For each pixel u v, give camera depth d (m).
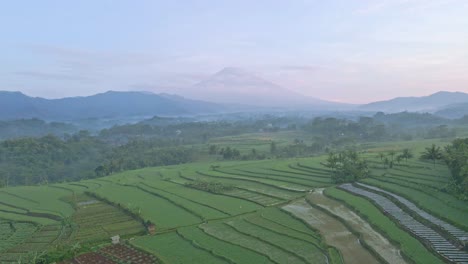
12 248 60.84
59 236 66.38
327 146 192.38
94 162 191.38
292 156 169.25
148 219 70.75
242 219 69.56
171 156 178.50
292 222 66.88
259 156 165.75
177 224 67.75
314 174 108.75
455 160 78.56
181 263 50.47
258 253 52.72
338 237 57.91
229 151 167.75
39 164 175.12
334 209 72.38
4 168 163.25
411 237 54.25
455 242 51.31
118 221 73.50
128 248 57.53
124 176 130.75
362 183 90.38
